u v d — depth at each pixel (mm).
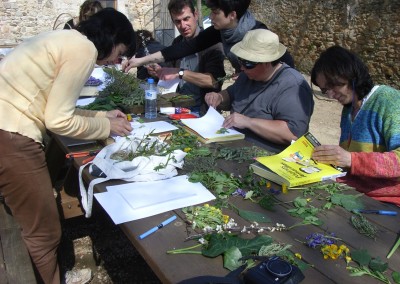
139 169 1964
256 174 2105
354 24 10141
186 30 4023
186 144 2432
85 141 2449
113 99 3217
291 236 1554
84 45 2043
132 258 3227
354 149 2348
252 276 1226
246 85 3062
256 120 2719
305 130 2750
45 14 12227
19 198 2256
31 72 2033
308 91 2795
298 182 1929
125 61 3951
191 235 1510
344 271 1359
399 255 1465
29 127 2125
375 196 2273
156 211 1666
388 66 9453
